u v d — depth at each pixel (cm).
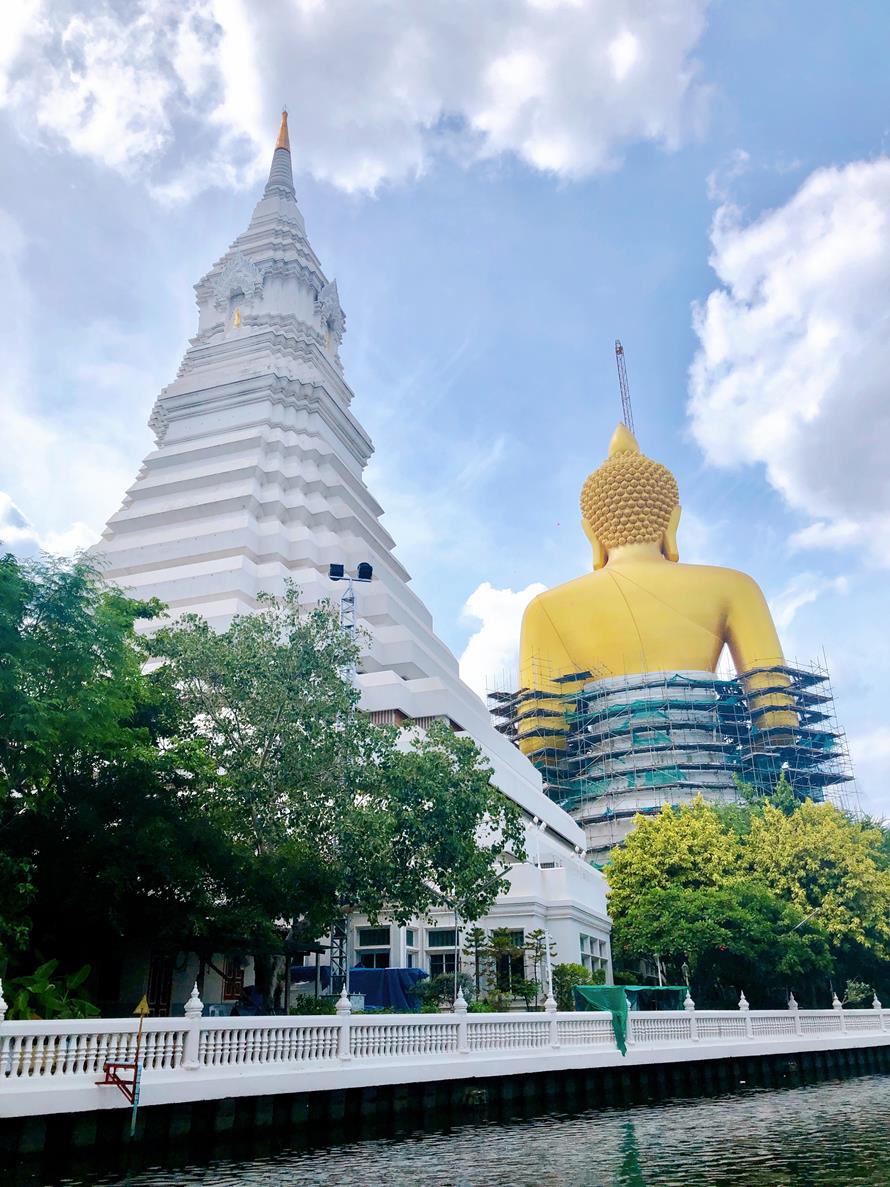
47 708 2338
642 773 8481
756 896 5269
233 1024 2261
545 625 9381
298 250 7688
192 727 3194
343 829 3000
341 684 3241
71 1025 1975
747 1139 2423
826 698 9100
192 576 5834
